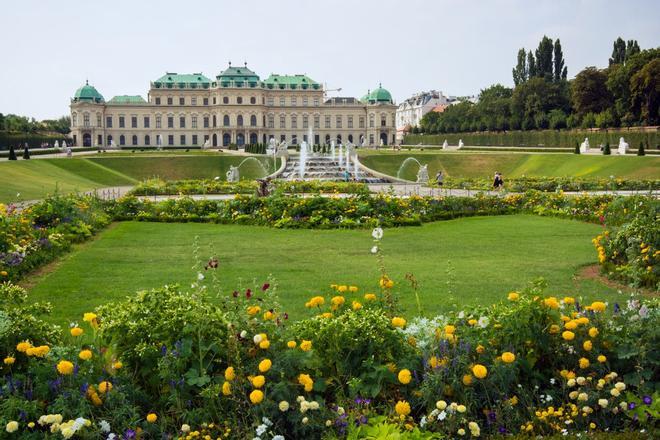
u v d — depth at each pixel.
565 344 8.64
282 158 86.50
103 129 169.38
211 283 16.66
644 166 69.38
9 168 66.00
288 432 7.50
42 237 21.47
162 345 8.14
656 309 9.01
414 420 7.83
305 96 177.50
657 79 88.69
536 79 125.69
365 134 181.00
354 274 17.77
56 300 14.83
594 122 104.69
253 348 8.27
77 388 7.50
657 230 16.33
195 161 90.00
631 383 8.14
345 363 8.35
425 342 8.59
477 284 16.27
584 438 7.23
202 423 7.46
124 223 31.56
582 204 32.06
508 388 8.02
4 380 7.70
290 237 25.98
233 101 169.00
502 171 85.50
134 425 7.31
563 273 17.77
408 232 27.41
